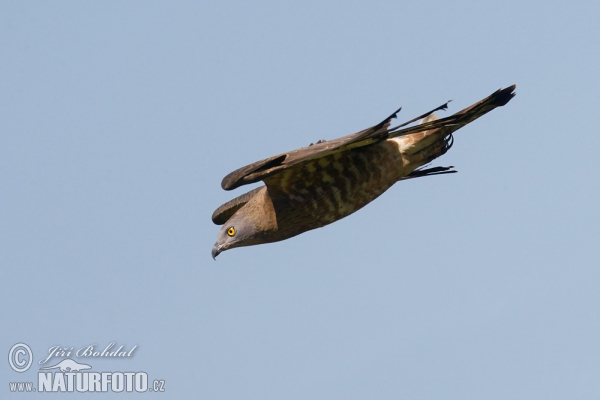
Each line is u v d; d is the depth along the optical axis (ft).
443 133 49.57
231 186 44.27
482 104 46.96
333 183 48.83
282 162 44.24
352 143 43.16
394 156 49.37
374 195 50.14
